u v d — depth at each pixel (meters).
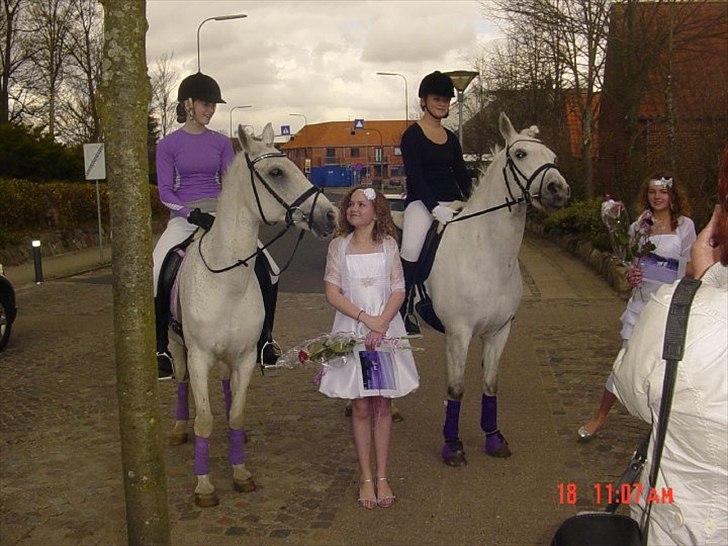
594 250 15.82
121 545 3.99
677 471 2.29
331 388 4.25
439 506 4.37
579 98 19.89
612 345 8.44
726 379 2.15
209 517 4.29
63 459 5.27
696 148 14.03
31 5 27.39
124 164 2.99
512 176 4.64
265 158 4.19
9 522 4.28
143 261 3.06
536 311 10.77
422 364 7.84
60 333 10.16
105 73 2.97
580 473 4.79
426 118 5.36
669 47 16.66
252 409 6.38
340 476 4.86
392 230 4.41
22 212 21.58
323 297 12.79
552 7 18.70
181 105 5.04
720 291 2.30
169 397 6.88
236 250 4.23
